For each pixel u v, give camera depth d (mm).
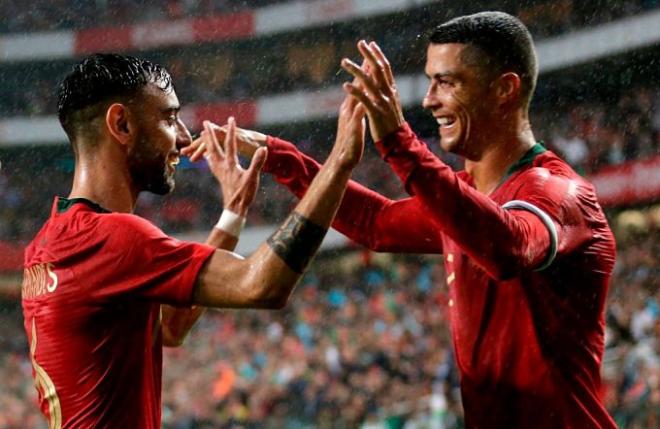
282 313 44375
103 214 6461
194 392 35906
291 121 63594
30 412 37781
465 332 7227
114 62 6789
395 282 45031
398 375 31875
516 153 7203
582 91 51438
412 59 58062
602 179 47594
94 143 6730
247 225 57906
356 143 6230
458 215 6227
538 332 6914
